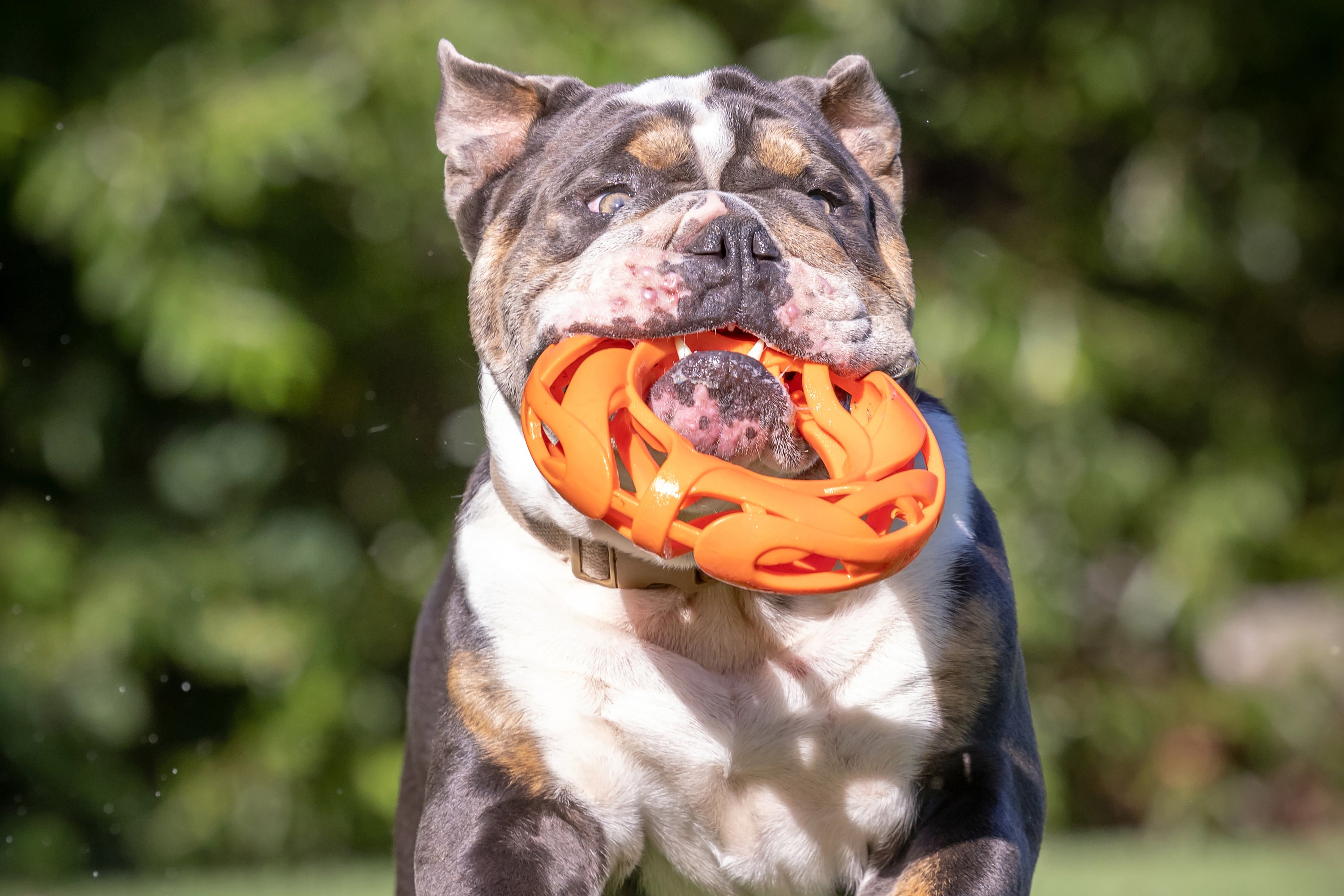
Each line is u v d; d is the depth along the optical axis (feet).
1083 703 43.60
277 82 35.73
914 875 11.62
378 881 28.68
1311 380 48.96
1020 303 43.16
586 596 12.59
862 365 11.46
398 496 41.24
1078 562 43.34
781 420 10.80
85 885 30.50
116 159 35.22
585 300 11.23
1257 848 37.88
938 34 43.98
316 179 37.60
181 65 36.68
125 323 35.50
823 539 9.86
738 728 12.40
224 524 38.91
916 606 12.56
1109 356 43.29
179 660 36.86
